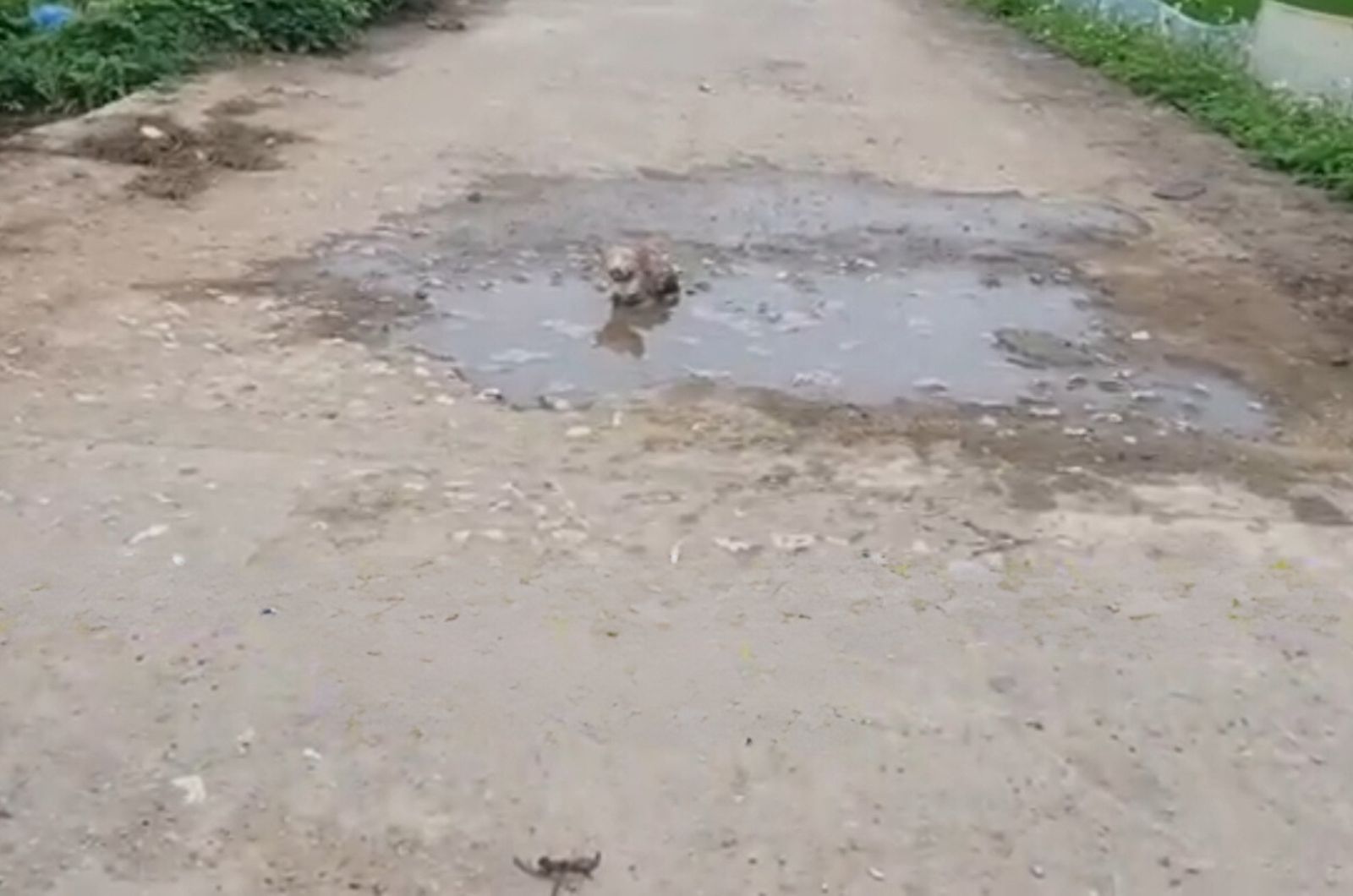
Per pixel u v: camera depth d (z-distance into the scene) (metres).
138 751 2.57
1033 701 2.80
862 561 3.26
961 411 4.17
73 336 4.32
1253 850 2.45
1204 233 5.98
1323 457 3.98
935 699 2.79
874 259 5.46
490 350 4.42
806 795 2.53
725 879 2.34
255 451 3.65
